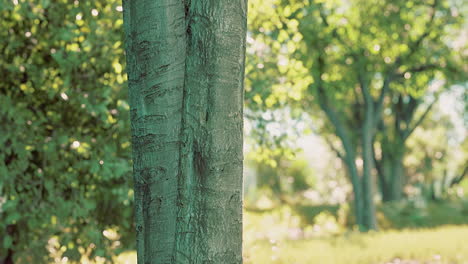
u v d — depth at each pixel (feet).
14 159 27.22
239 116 12.01
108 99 26.53
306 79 29.84
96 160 26.22
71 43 27.53
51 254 28.45
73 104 27.09
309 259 33.86
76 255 27.89
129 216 28.84
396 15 78.64
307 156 153.99
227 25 11.74
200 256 11.85
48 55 27.78
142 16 12.16
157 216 12.28
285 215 68.13
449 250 35.88
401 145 114.83
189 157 11.97
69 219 27.84
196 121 11.85
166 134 12.18
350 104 105.91
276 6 29.43
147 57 12.16
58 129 27.43
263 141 31.60
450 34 85.92
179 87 12.21
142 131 12.34
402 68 84.23
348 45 79.41
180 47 12.17
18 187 26.55
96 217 28.14
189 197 11.96
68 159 27.14
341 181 145.79
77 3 27.63
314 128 104.68
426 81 86.33
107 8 27.43
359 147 114.73
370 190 84.53
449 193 151.33
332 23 76.13
